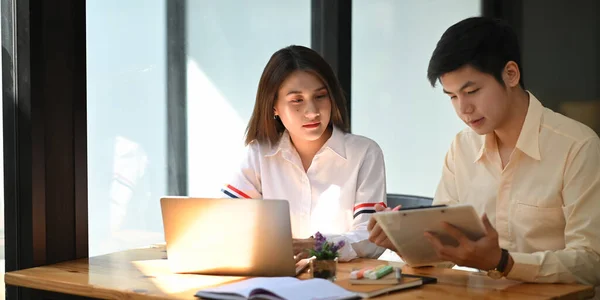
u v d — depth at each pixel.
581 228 2.17
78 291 2.21
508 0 4.56
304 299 1.86
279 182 2.84
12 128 2.71
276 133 2.85
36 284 2.32
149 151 3.16
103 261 2.58
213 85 3.42
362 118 4.07
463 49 2.18
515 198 2.37
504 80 2.23
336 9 3.94
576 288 2.04
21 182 2.71
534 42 4.55
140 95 3.12
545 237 2.32
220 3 3.45
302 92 2.67
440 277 2.20
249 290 1.91
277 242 2.21
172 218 2.32
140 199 3.14
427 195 4.29
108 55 3.00
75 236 2.86
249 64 3.60
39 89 2.71
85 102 2.88
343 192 2.79
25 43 2.68
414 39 4.27
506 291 2.00
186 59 3.31
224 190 2.89
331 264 2.13
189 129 3.33
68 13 2.83
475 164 2.52
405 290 2.03
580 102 4.45
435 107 4.32
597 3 4.36
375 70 4.12
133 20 3.09
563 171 2.26
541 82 4.55
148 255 2.70
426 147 4.29
